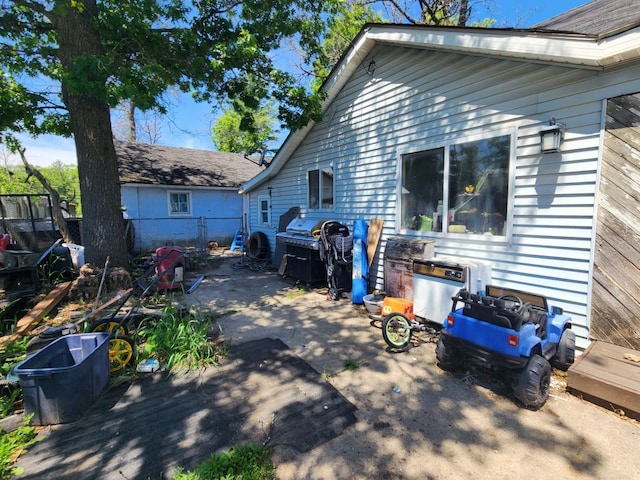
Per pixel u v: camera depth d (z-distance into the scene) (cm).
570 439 227
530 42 338
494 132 402
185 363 341
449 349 310
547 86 350
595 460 208
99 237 587
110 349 322
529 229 373
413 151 514
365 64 598
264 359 355
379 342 399
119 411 264
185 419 253
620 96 301
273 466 204
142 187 1260
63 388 245
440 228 478
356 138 636
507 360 260
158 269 608
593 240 324
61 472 202
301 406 269
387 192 570
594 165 320
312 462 208
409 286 470
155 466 206
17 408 266
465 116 435
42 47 630
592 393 266
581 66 321
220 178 1484
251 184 1050
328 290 620
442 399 277
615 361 285
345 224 678
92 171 578
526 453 215
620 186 304
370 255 582
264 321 475
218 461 205
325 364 343
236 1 638
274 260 896
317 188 769
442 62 460
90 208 583
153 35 554
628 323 306
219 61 606
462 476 196
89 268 551
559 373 316
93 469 204
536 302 313
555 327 304
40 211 838
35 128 731
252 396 284
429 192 496
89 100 561
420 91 496
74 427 245
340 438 230
